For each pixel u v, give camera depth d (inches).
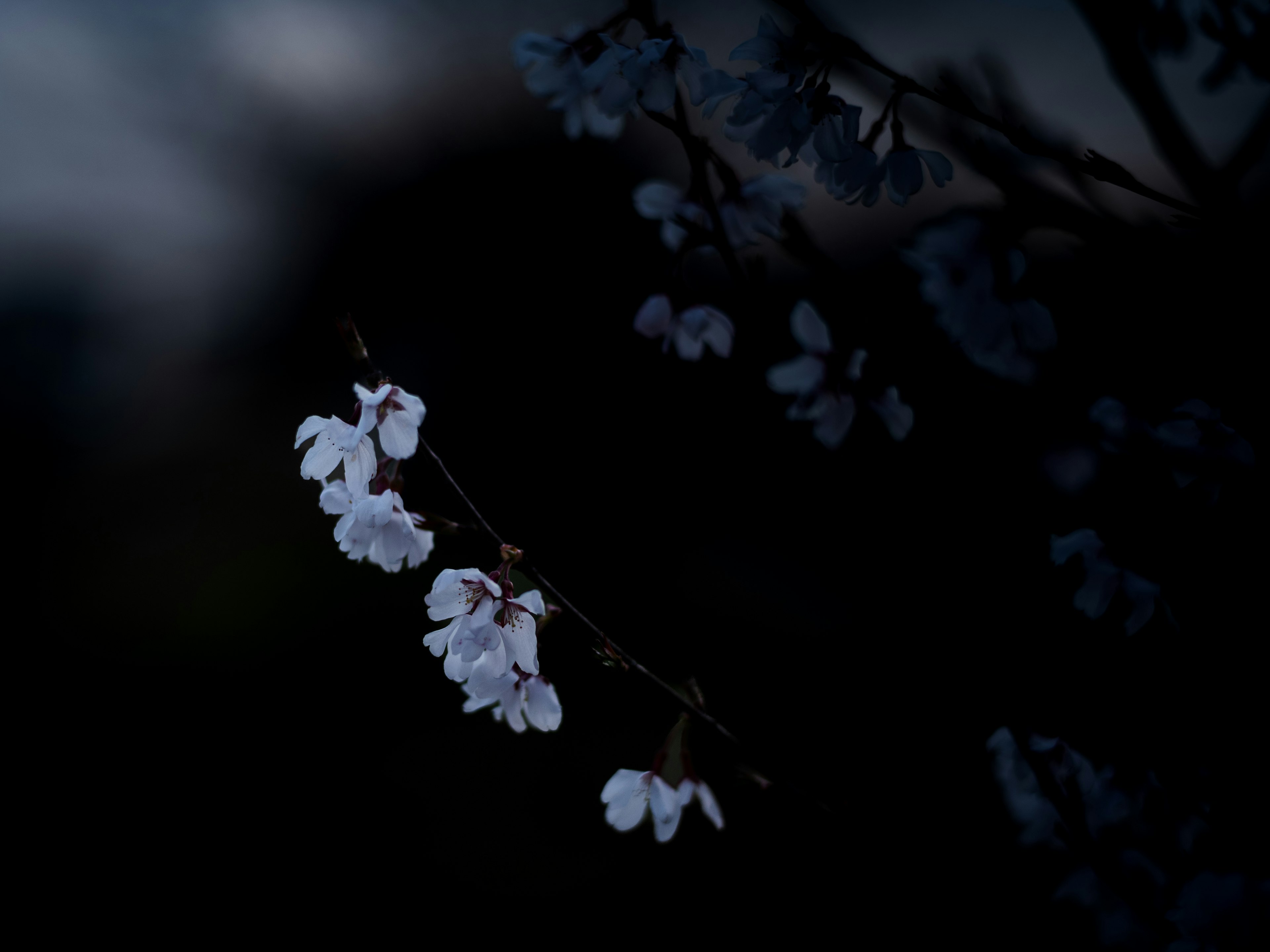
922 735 28.3
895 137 25.2
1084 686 25.9
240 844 51.4
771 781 27.5
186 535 84.0
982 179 24.3
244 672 65.3
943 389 25.7
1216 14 25.2
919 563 26.8
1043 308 24.5
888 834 27.8
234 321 108.4
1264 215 23.9
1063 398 25.1
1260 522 25.0
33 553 83.2
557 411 77.6
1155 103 24.5
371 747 57.3
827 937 33.2
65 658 68.8
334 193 108.7
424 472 28.4
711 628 54.0
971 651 26.7
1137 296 24.5
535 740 54.7
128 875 50.1
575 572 62.7
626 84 26.1
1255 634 25.1
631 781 27.4
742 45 25.2
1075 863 27.1
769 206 26.8
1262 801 24.9
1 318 111.9
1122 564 25.5
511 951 42.1
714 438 29.8
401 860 49.0
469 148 104.1
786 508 29.1
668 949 38.1
